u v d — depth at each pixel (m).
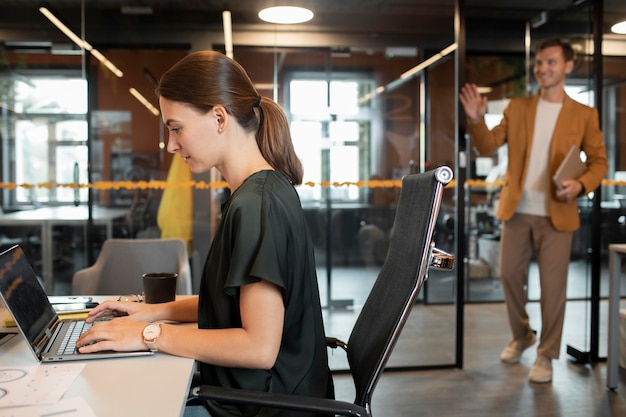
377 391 3.25
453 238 3.74
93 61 3.61
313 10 3.68
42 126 3.65
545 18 4.21
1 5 3.60
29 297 1.43
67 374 1.12
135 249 3.02
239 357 1.19
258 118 1.40
